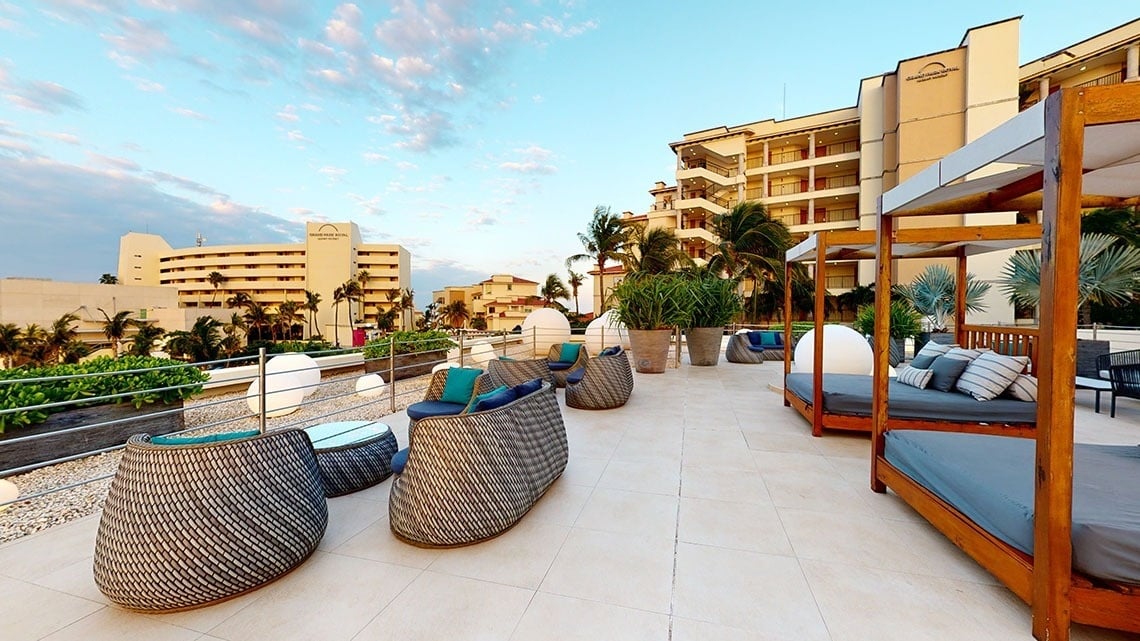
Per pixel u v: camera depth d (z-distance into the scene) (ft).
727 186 87.76
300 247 173.99
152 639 5.00
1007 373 11.32
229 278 176.24
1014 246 16.26
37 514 9.09
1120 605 4.53
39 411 12.57
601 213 63.31
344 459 9.16
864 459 10.97
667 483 9.46
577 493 8.96
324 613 5.42
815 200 83.46
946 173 7.15
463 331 26.63
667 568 6.32
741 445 12.11
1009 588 5.38
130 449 5.74
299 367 20.12
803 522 7.68
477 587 5.92
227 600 5.65
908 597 5.64
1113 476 6.10
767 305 66.39
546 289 110.93
